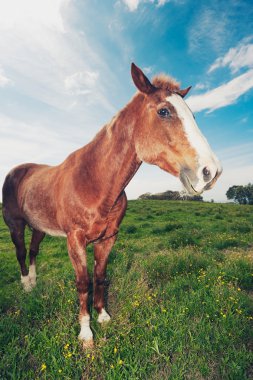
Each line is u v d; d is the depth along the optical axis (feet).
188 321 9.70
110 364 7.66
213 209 59.98
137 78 8.14
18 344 8.61
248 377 7.54
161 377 7.28
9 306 11.73
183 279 14.10
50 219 11.35
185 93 10.00
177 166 7.63
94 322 10.19
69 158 11.01
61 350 8.24
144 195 105.09
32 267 14.84
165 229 33.45
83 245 9.54
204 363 7.73
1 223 40.52
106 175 9.12
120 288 12.32
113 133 9.23
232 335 9.02
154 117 7.98
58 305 10.93
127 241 26.68
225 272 14.66
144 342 8.50
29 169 15.21
